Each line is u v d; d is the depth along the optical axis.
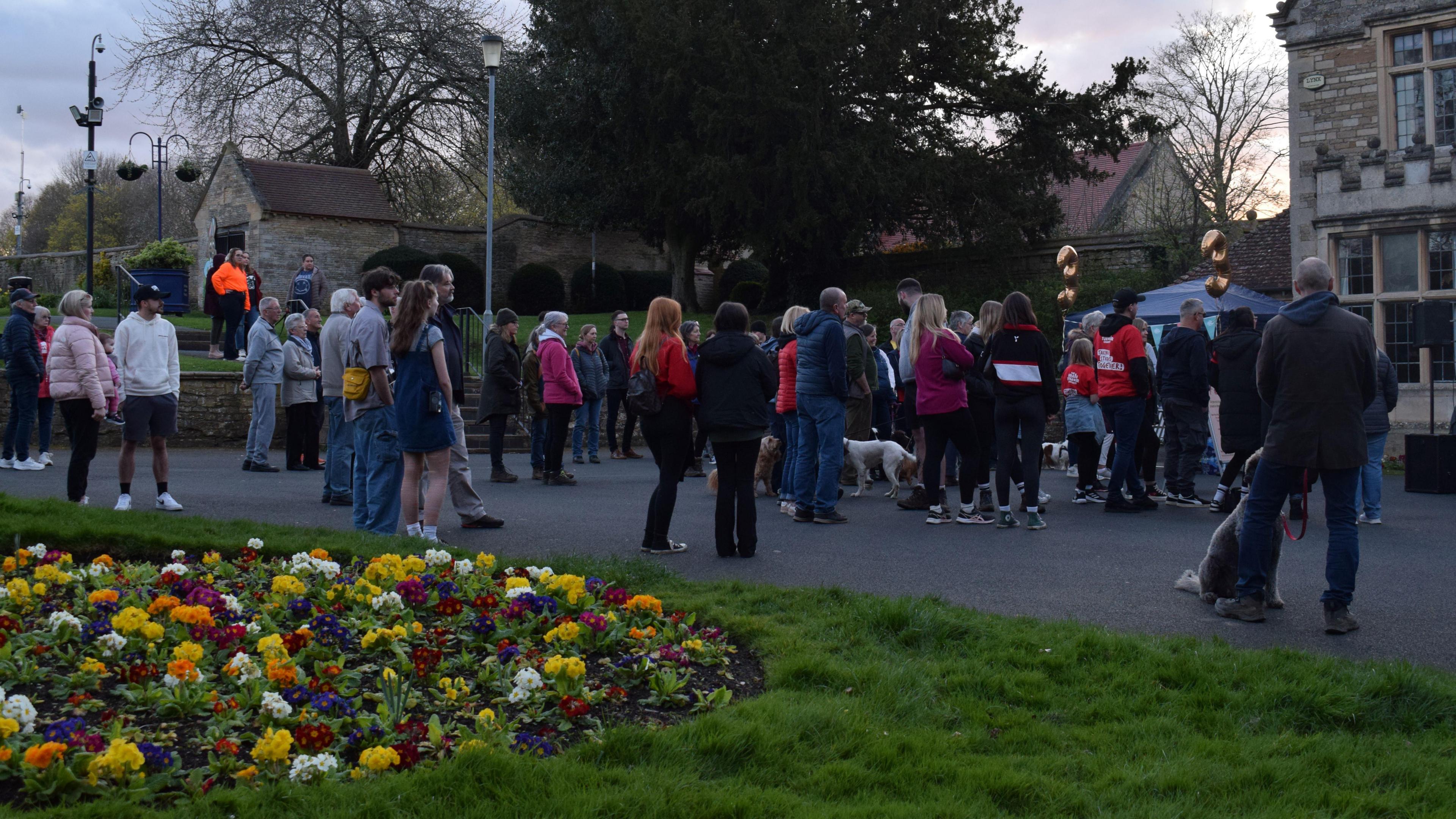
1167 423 10.33
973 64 26.94
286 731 3.36
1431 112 17.39
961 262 28.53
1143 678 4.55
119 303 23.30
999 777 3.54
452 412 7.89
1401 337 16.83
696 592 5.86
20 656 4.27
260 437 12.09
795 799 3.32
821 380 8.86
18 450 11.45
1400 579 6.87
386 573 5.62
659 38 24.86
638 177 27.33
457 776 3.23
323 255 30.33
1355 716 4.17
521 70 29.52
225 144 31.19
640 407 7.25
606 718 4.00
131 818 2.95
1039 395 8.66
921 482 11.37
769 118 24.97
